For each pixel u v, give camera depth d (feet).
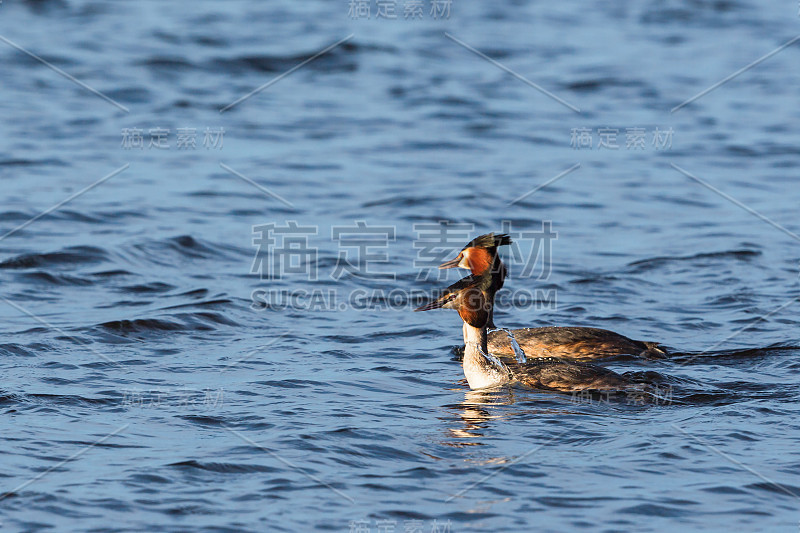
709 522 24.57
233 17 128.77
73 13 127.34
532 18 135.44
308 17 129.49
